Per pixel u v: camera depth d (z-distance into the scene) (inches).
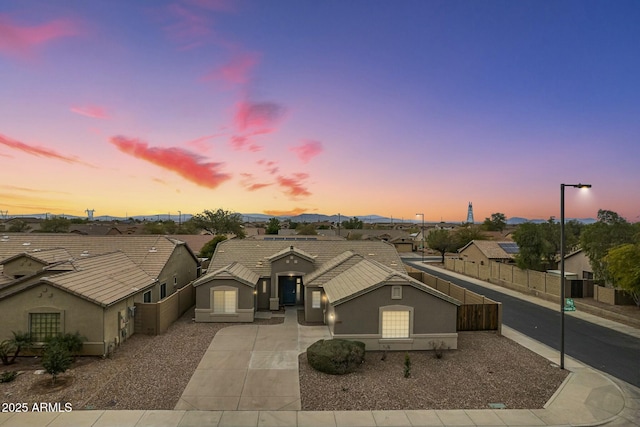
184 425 417.4
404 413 450.9
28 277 743.7
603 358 663.1
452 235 2674.7
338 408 461.4
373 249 1206.3
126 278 826.8
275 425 421.1
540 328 864.3
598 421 441.4
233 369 583.5
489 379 557.0
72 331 637.3
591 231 1193.4
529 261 1365.7
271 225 3991.1
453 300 699.4
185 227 3531.0
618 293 1066.1
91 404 462.6
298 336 762.8
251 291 881.5
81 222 4699.8
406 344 690.2
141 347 690.8
